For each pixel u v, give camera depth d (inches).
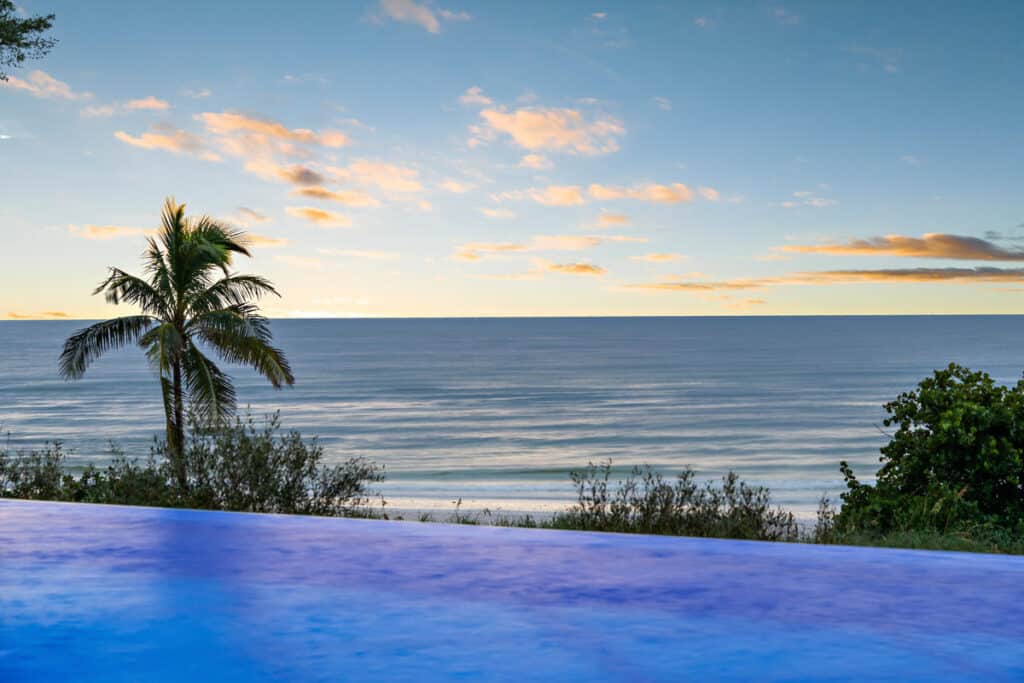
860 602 95.0
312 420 3518.7
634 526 412.8
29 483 493.7
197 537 130.1
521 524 508.7
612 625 87.0
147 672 73.5
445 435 3090.6
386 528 135.7
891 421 569.0
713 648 80.2
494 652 79.0
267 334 938.1
